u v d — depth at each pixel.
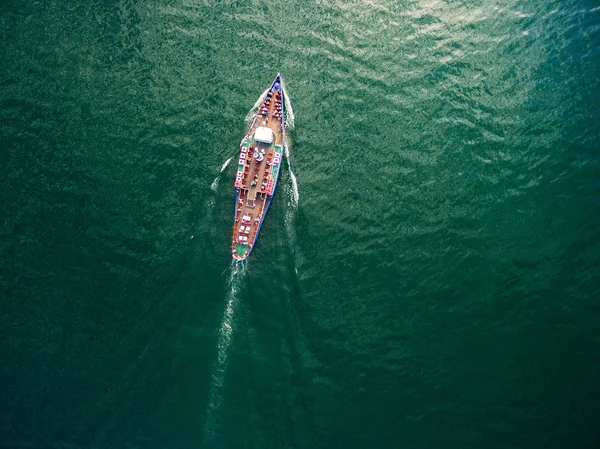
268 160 76.31
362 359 69.06
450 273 73.38
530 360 68.81
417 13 88.88
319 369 68.56
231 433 65.25
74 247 72.00
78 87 80.06
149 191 75.44
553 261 73.94
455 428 65.69
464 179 78.44
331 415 66.38
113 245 72.44
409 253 74.31
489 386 67.69
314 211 75.81
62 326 68.50
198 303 70.00
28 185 74.69
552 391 67.19
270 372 67.81
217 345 68.25
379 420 66.19
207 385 66.75
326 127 80.44
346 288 72.38
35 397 65.44
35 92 79.44
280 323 70.00
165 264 71.81
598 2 88.75
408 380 68.06
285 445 65.00
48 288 70.00
